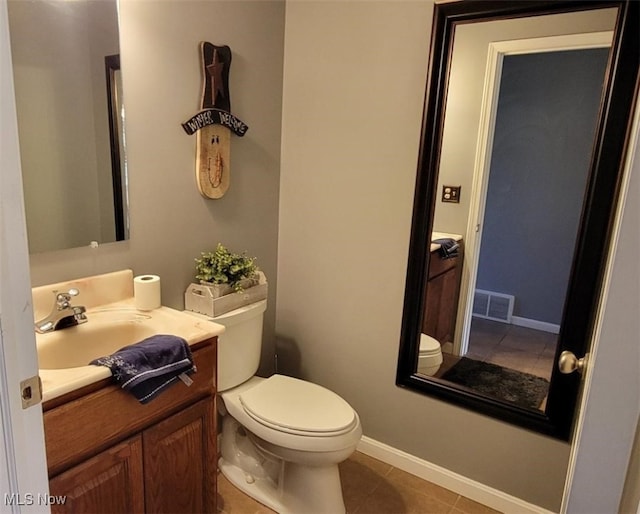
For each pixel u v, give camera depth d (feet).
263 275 6.71
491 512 6.17
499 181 5.63
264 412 5.62
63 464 3.71
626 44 4.65
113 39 4.87
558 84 5.12
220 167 6.24
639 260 2.28
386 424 7.02
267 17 6.60
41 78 4.40
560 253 5.38
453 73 5.67
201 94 5.86
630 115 4.67
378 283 6.70
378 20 6.09
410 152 6.13
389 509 6.14
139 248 5.49
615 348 2.40
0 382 2.24
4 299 2.20
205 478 5.13
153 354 4.15
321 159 6.91
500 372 5.99
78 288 4.92
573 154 5.15
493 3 5.25
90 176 4.91
